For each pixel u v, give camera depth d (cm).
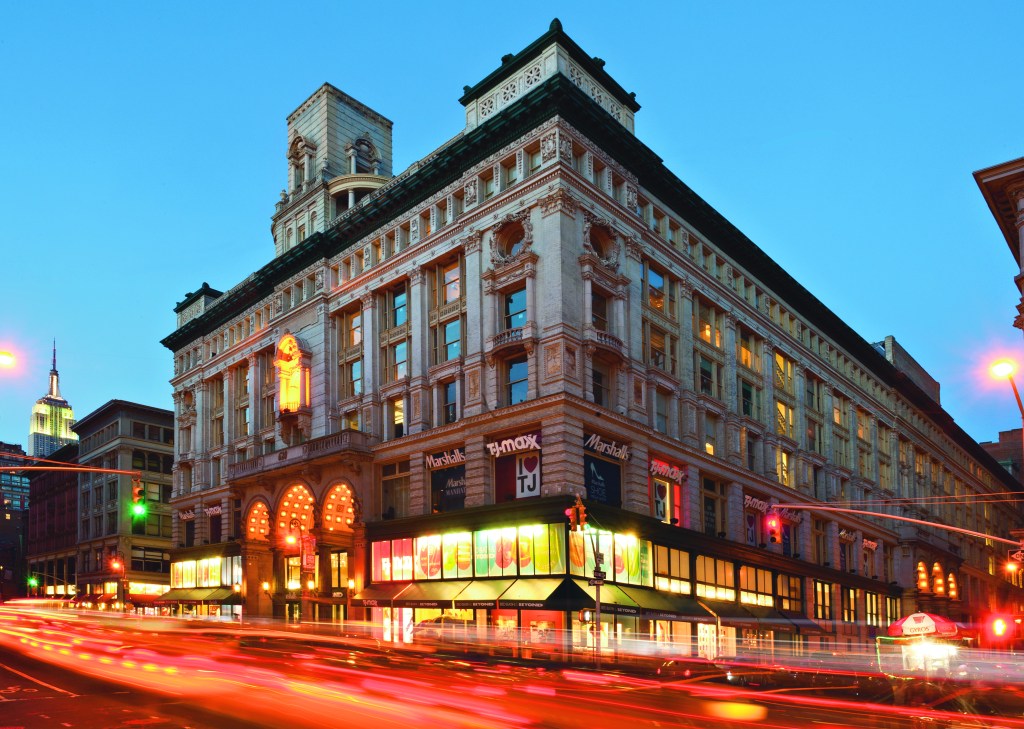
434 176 5106
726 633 5056
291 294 6188
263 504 5819
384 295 5497
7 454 2916
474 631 4266
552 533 4166
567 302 4353
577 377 4338
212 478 6900
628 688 2531
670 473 4947
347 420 5584
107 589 9475
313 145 6400
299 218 6344
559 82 4394
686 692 2534
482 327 4700
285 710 1762
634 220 4906
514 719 1684
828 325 7231
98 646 3409
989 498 11725
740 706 2150
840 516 6850
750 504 5659
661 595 4591
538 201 4509
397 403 5212
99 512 10075
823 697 2472
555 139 4469
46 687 2120
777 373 6350
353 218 5609
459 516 4516
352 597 4931
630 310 4778
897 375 8438
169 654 3070
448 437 4731
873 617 7306
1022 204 3566
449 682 2369
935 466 9625
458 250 4981
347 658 3159
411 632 4559
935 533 8862
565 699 2070
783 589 5953
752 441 5950
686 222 5541
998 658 4094
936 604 8412
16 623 5281
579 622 4022
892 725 1872
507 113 4625
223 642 3766
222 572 6494
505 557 4334
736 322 5862
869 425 7856
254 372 6481
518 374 4553
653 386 4894
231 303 6831
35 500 12300
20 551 13575
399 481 5078
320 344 5744
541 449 4275
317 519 5278
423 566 4716
